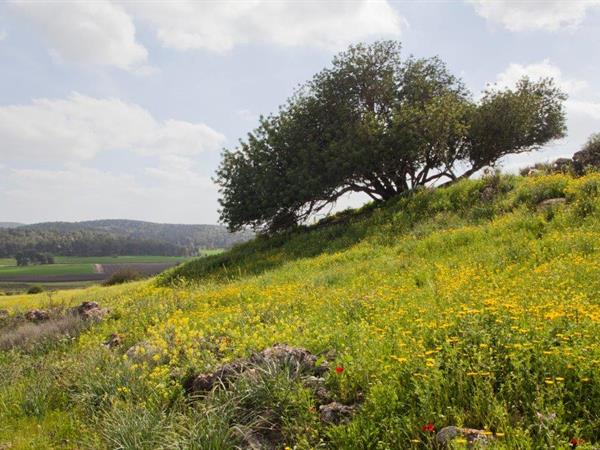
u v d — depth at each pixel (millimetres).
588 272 9305
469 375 5055
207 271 25656
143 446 5465
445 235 16688
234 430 5379
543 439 4051
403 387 5176
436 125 25172
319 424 5027
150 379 7219
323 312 9625
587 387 4668
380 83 28219
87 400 7434
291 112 29500
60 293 31172
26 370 10258
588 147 23016
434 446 4328
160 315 12570
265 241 28625
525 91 30734
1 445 6480
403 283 11836
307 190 26422
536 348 5293
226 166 29953
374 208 28078
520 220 15508
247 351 7309
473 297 8195
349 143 25688
